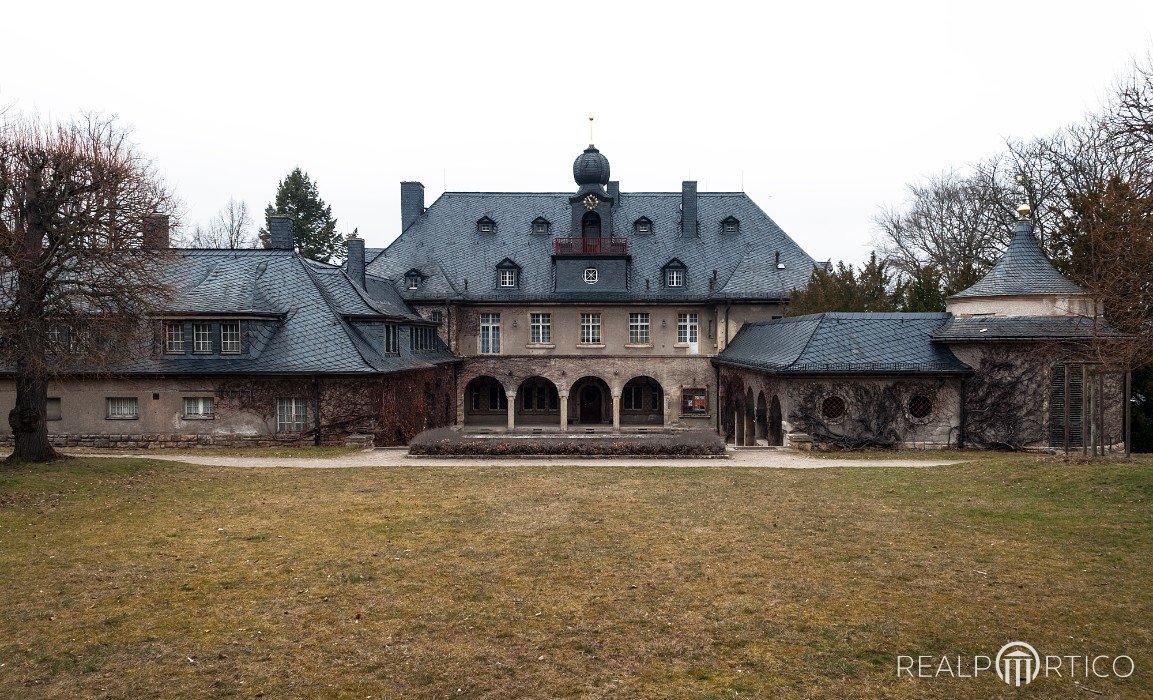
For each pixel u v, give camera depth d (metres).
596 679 9.11
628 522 16.53
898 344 30.33
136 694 8.82
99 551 14.39
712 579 12.59
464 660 9.62
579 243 46.28
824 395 29.61
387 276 46.69
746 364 35.25
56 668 9.47
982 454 28.33
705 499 18.98
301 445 31.16
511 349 46.56
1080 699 8.52
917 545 14.39
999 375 29.50
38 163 22.19
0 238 20.89
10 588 12.34
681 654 9.77
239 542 15.02
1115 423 29.33
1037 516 16.11
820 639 10.18
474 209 49.94
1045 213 41.47
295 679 9.16
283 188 69.81
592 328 46.56
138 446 31.39
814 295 38.09
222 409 31.38
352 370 30.84
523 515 17.25
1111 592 11.58
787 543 14.70
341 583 12.51
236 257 35.03
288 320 32.81
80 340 22.91
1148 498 16.34
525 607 11.39
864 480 21.47
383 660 9.64
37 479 20.23
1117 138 23.58
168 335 31.67
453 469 24.09
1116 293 20.30
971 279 41.31
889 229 55.94
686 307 46.22
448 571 13.09
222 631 10.56
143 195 24.41
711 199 50.06
